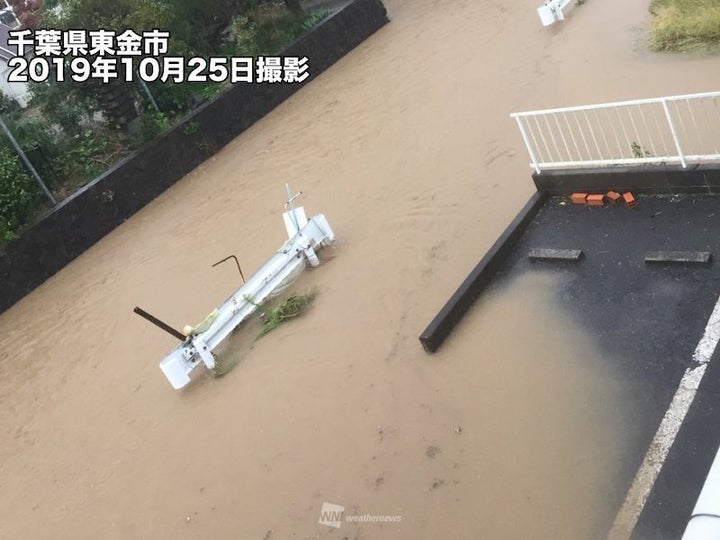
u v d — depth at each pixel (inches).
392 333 323.9
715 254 265.9
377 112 567.5
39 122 614.2
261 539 259.4
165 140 591.5
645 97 410.3
